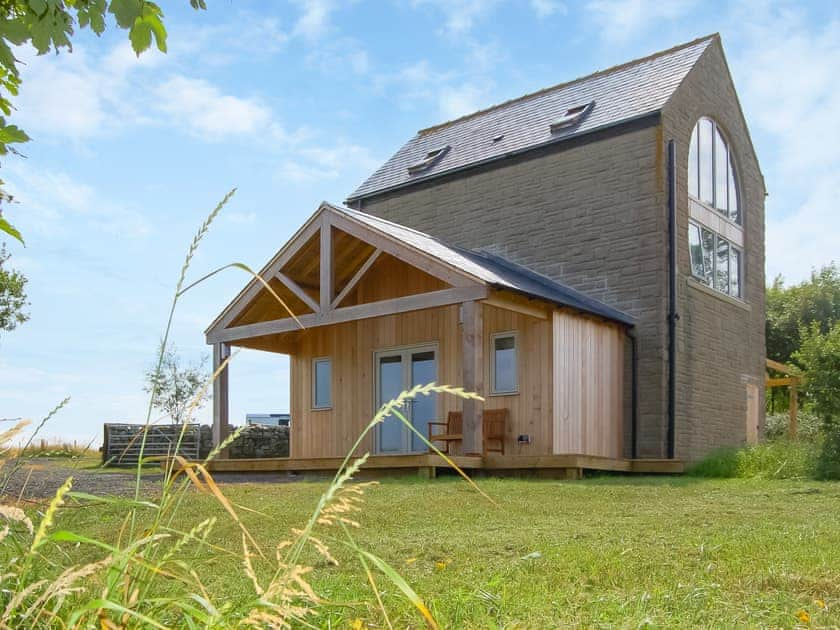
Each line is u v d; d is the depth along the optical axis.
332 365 17.11
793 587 3.58
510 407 14.24
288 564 1.64
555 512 6.71
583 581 3.73
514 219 16.70
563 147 16.09
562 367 12.97
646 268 14.70
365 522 6.08
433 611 2.82
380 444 16.06
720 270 17.05
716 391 15.96
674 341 14.59
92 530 4.66
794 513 6.45
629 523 5.91
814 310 28.75
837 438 10.82
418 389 1.56
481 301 11.60
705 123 16.92
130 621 1.58
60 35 4.03
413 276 16.03
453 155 18.67
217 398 15.05
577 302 14.27
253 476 11.72
